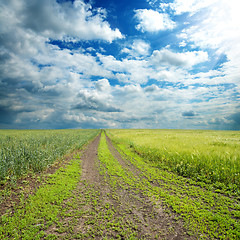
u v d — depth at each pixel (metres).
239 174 7.04
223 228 4.22
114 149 18.66
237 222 4.45
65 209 5.13
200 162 9.05
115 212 5.06
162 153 12.29
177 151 11.70
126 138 27.38
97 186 7.22
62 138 19.91
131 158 13.30
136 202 5.75
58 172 8.96
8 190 6.20
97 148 19.23
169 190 6.79
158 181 7.87
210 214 4.86
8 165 7.97
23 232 4.00
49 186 6.86
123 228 4.26
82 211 5.07
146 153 13.94
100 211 5.11
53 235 3.91
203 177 8.04
